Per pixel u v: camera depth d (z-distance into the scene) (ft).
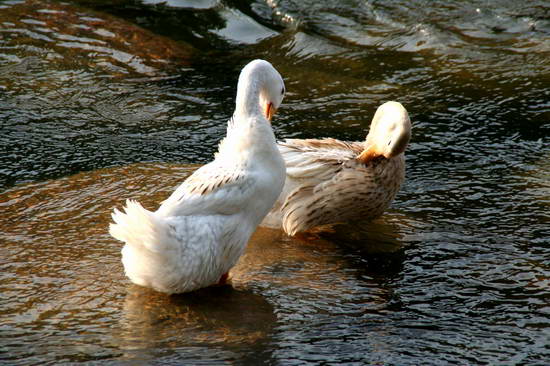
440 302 29.86
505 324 28.30
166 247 27.25
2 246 32.78
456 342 27.09
